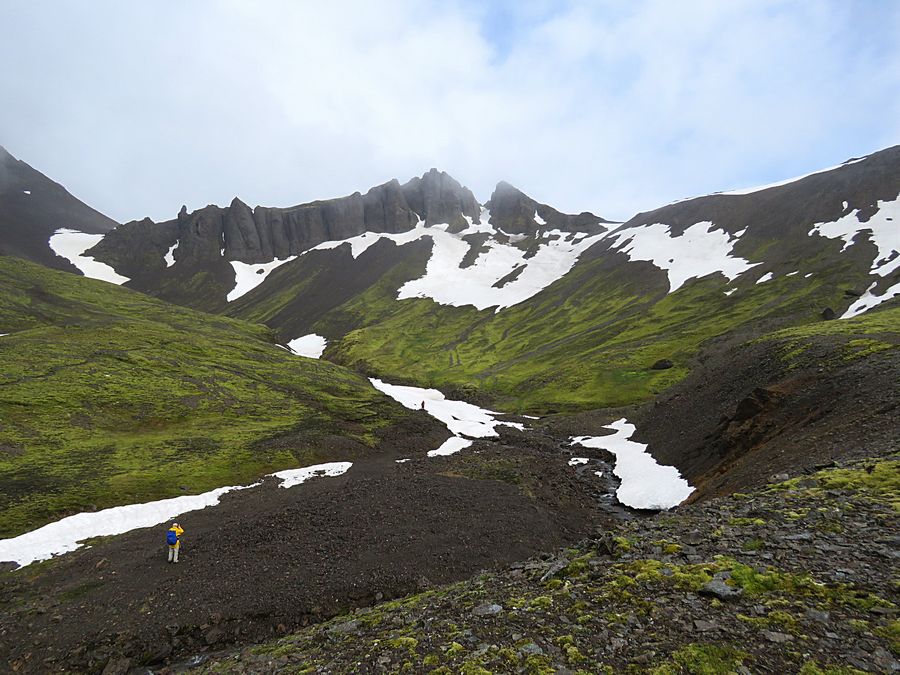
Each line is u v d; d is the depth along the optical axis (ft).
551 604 43.62
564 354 503.61
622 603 40.32
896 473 59.16
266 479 192.24
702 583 40.01
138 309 530.68
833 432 102.83
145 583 98.48
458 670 35.24
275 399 315.37
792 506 55.72
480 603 49.34
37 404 231.91
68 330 375.04
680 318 487.61
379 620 54.75
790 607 34.19
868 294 384.27
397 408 341.00
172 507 155.84
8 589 99.66
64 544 125.18
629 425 270.46
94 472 176.35
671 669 29.81
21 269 550.36
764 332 377.50
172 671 74.08
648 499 152.05
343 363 604.90
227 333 499.10
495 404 414.82
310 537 118.73
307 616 86.69
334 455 232.53
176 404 271.90
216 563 106.52
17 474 165.78
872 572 36.81
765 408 147.84
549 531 128.77
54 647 79.10
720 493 114.01
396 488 157.99
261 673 46.11
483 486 164.14
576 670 32.07
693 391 239.30
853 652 28.09
